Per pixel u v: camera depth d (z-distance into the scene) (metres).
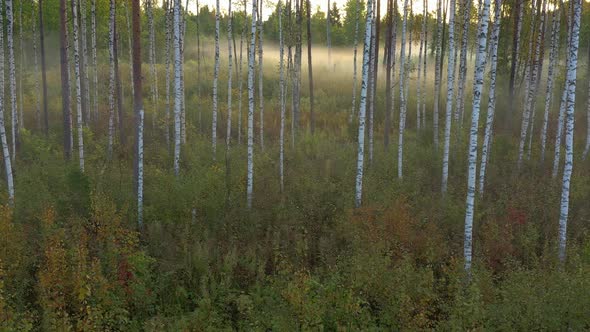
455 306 7.79
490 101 13.34
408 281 8.40
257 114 26.53
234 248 10.02
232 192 12.98
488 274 8.93
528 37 19.92
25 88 29.42
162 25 31.31
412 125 25.09
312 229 11.66
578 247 10.18
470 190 9.45
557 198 13.49
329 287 8.27
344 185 14.28
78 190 11.18
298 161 18.20
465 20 18.69
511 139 20.14
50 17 34.00
